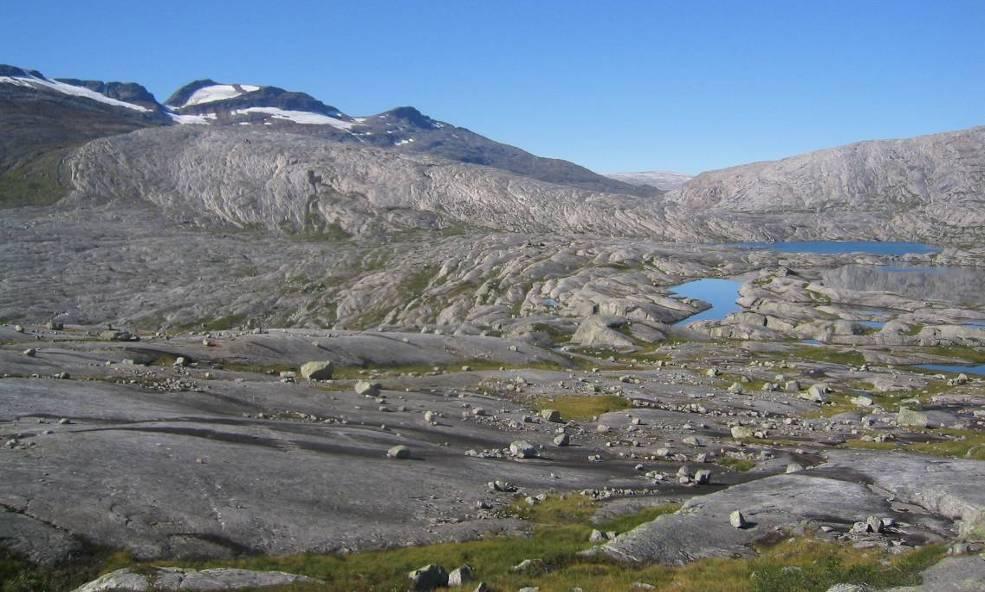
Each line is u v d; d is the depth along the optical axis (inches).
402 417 2197.3
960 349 5595.5
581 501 1492.4
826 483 1566.2
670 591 896.3
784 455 2098.9
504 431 2237.9
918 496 1446.9
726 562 1059.3
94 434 1428.4
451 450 1867.6
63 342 2906.0
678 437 2381.9
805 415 3011.8
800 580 884.6
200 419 1754.4
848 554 1077.8
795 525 1268.5
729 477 1834.4
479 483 1546.5
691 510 1359.5
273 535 1119.0
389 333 4160.9
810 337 6200.8
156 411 1777.8
